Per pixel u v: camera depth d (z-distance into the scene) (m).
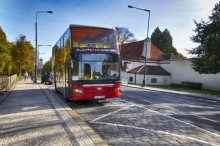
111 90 14.82
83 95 14.33
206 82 37.72
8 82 24.41
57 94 21.31
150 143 7.36
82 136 7.49
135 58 56.91
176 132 8.73
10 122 9.34
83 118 11.11
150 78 49.34
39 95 19.23
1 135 7.52
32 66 78.38
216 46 27.20
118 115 11.85
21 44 74.62
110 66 14.87
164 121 10.59
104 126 9.52
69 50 14.88
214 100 22.17
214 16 28.70
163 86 42.69
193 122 10.66
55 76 23.39
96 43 14.71
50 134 7.67
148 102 17.47
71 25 14.70
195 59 30.78
